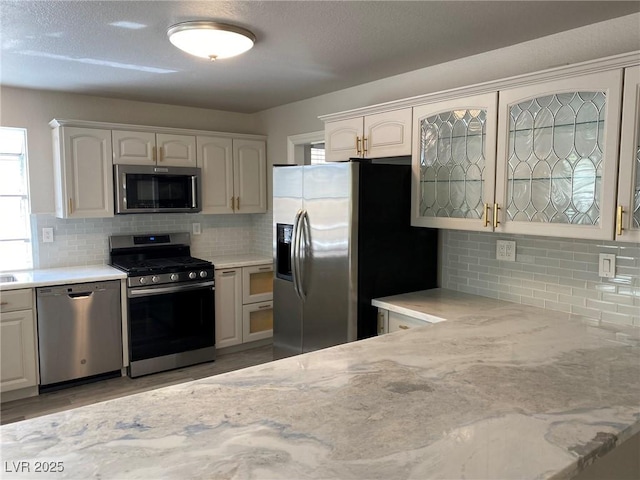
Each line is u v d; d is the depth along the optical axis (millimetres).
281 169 3354
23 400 3473
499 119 2393
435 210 2822
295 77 3434
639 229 1916
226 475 1005
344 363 1681
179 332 4086
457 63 2982
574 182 2129
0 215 3918
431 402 1360
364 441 1145
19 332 3398
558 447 1127
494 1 2084
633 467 1646
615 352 1812
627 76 1906
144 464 1044
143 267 3939
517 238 2713
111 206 3959
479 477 1006
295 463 1049
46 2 2096
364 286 2885
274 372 1596
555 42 2506
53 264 4066
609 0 2055
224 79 3527
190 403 1356
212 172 4488
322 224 3004
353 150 3275
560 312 2486
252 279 4582
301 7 2158
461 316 2451
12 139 3932
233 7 2160
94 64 3115
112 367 3811
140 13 2236
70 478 991
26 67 3186
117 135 3953
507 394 1419
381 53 2850
